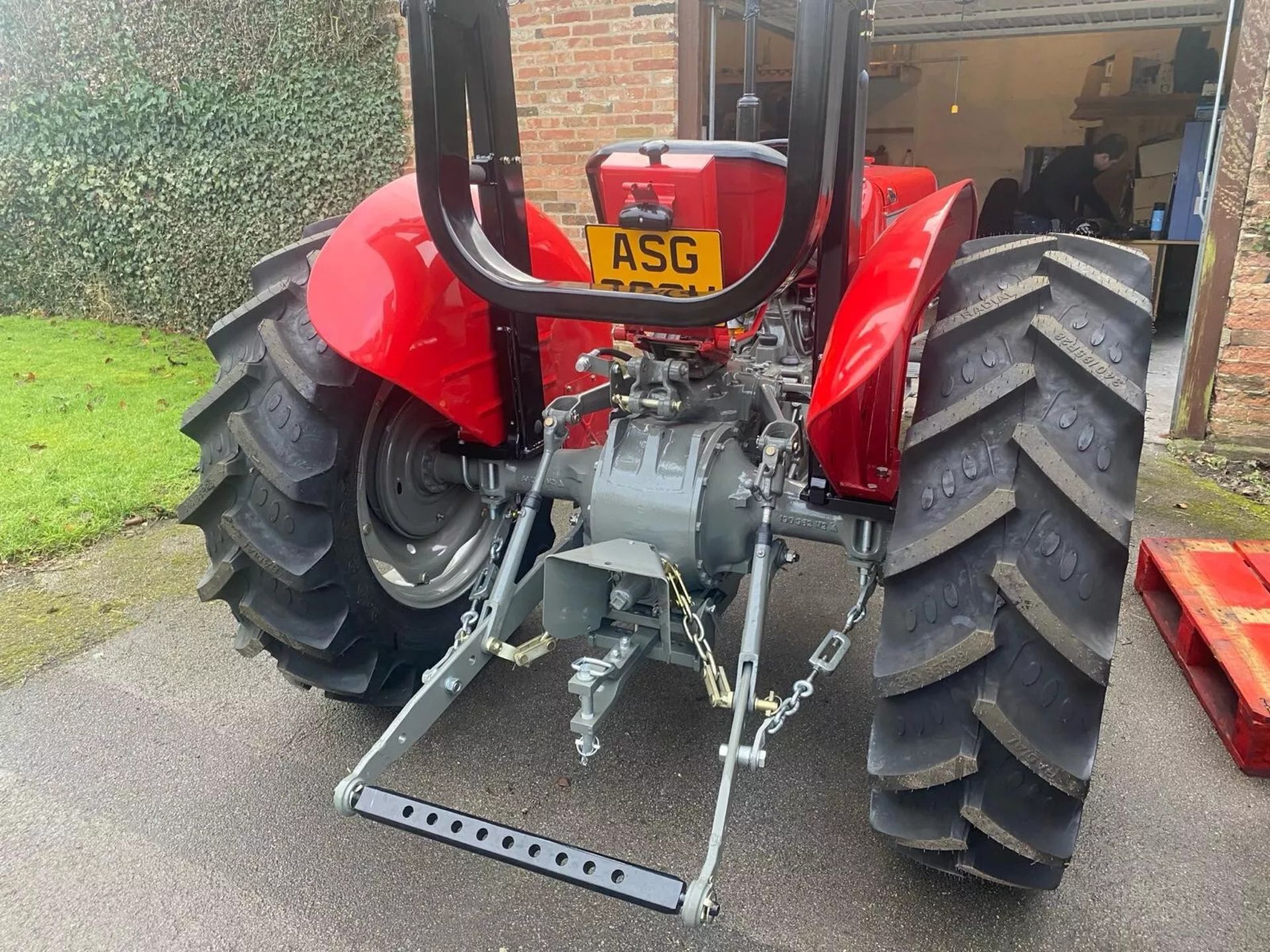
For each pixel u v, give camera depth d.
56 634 3.02
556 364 2.70
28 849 2.07
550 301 1.76
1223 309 4.62
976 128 10.91
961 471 1.61
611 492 2.11
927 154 11.24
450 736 2.47
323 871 2.01
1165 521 3.86
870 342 1.66
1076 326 1.67
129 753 2.41
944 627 1.59
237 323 2.11
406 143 6.28
